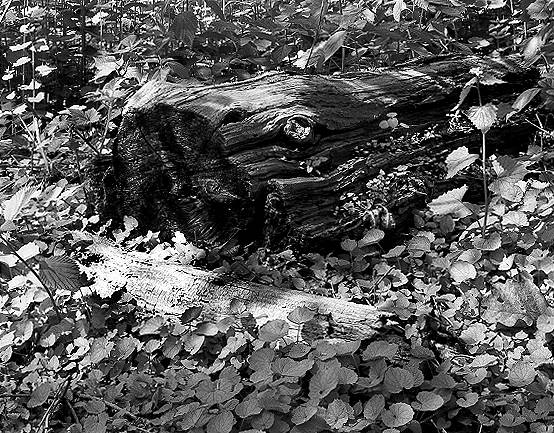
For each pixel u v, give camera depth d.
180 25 4.36
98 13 6.37
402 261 3.30
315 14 4.38
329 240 3.28
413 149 3.67
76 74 6.27
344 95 3.69
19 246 3.38
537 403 2.28
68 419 2.63
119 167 3.97
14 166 5.18
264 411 2.29
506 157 3.13
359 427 2.18
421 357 2.47
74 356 2.86
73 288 2.95
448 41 5.09
